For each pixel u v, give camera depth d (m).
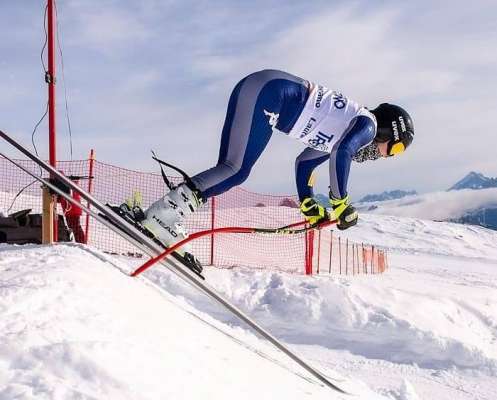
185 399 1.63
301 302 6.70
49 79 4.53
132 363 1.65
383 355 6.18
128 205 2.90
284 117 2.97
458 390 5.33
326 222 3.04
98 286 2.35
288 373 3.05
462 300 7.92
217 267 8.03
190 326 2.65
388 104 3.12
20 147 2.85
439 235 37.69
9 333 1.62
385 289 7.31
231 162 2.89
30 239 5.59
